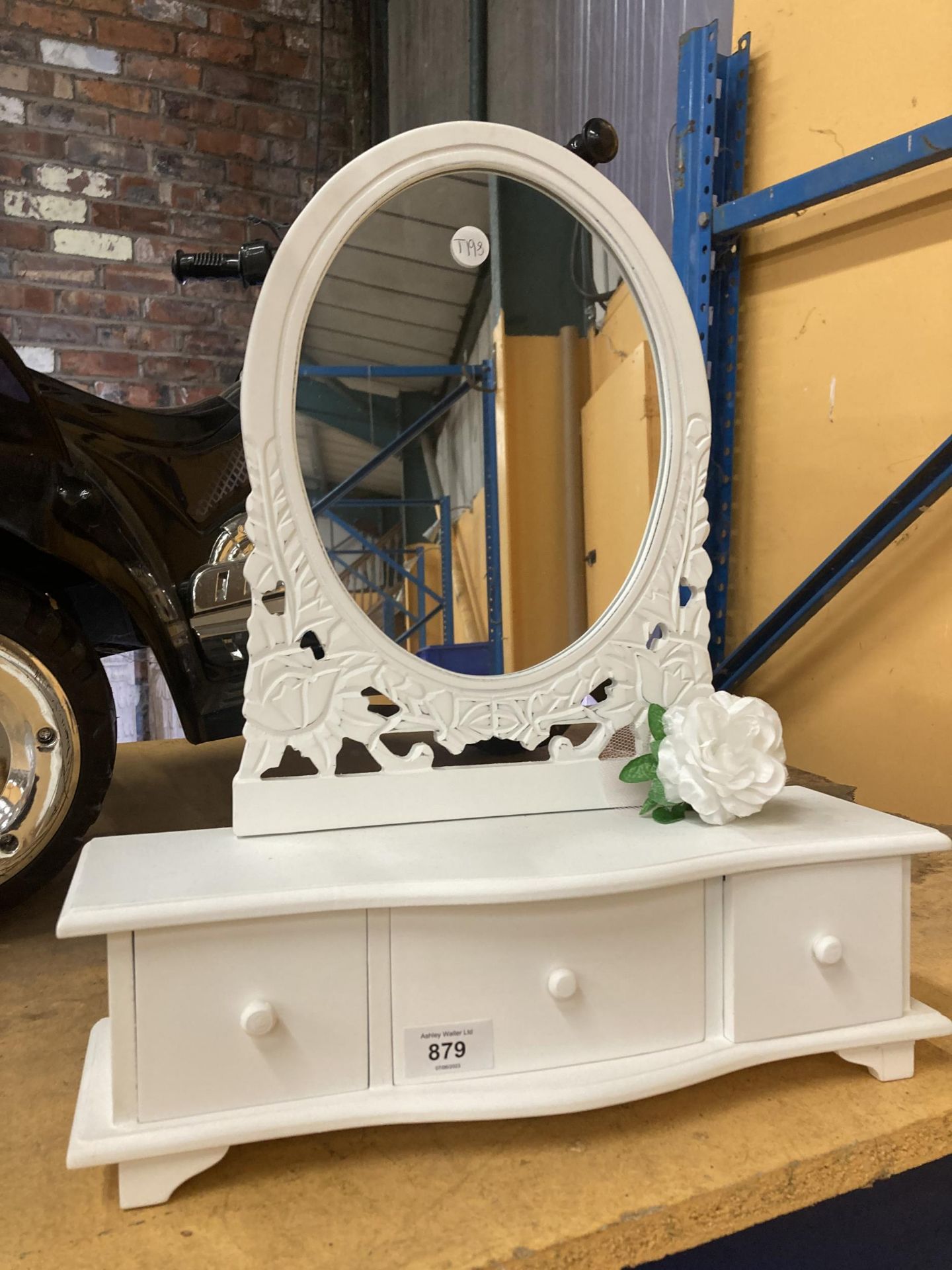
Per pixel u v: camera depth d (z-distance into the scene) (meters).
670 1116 0.67
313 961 0.60
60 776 0.96
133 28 2.50
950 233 1.24
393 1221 0.56
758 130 1.54
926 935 0.97
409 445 0.75
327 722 0.74
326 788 0.73
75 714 0.96
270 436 0.71
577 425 0.79
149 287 2.58
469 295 0.76
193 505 1.12
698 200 1.52
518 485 0.78
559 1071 0.64
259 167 2.70
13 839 0.94
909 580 1.32
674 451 0.82
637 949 0.66
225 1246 0.54
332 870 0.63
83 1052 0.76
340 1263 0.53
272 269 0.70
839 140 1.39
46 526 0.94
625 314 0.81
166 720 2.67
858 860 0.71
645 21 1.70
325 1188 0.60
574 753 0.79
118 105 2.51
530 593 0.79
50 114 2.44
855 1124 0.66
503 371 0.77
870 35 1.32
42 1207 0.58
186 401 2.65
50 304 2.49
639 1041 0.67
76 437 1.02
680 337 0.81
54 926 1.01
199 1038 0.59
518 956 0.63
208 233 2.65
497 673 0.78
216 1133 0.58
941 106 1.24
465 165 0.75
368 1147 0.64
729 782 0.72
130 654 2.61
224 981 0.59
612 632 0.81
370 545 0.74
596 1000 0.65
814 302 1.46
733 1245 0.66
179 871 0.63
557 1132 0.65
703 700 0.75
